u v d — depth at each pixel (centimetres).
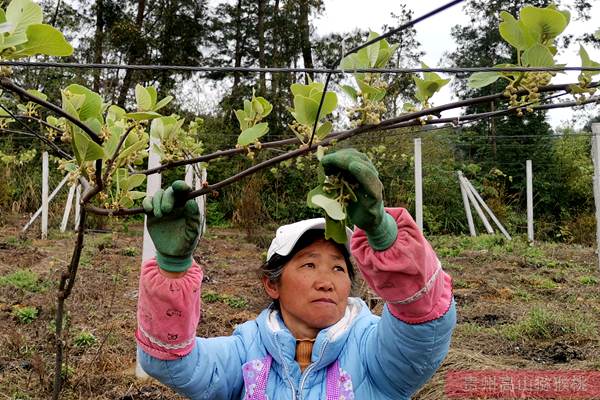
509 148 2164
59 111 137
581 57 139
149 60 2369
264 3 2556
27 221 1454
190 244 149
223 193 1717
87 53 2309
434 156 1861
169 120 167
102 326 598
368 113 144
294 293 180
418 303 147
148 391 450
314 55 2480
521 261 1169
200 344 179
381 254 141
